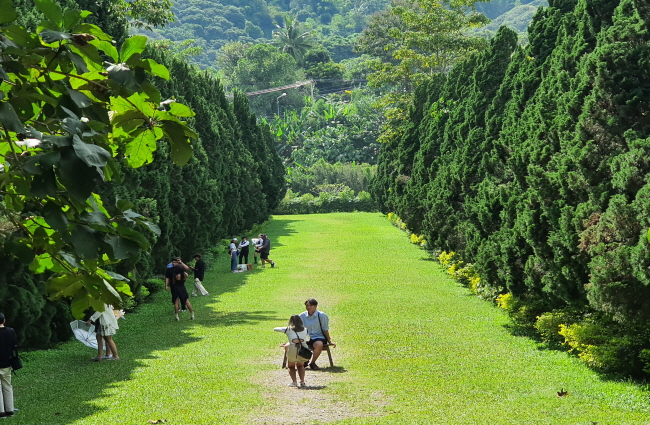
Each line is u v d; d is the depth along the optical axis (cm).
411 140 4131
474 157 2483
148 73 371
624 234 1230
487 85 2611
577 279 1395
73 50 364
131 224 370
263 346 1638
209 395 1176
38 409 1109
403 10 5475
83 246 337
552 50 2080
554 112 1681
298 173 8325
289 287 2673
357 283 2731
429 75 5619
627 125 1390
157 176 2448
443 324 1889
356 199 7750
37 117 392
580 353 1426
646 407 1084
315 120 9400
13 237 384
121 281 431
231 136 4575
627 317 1224
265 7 17975
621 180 1277
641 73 1388
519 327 1792
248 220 4731
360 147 9275
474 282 2367
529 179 1543
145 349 1631
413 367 1388
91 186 306
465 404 1107
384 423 998
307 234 4919
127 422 1019
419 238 3909
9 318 1507
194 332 1839
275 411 1070
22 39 354
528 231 1515
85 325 1662
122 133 404
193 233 2981
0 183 369
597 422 1002
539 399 1139
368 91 10462
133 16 3272
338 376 1316
